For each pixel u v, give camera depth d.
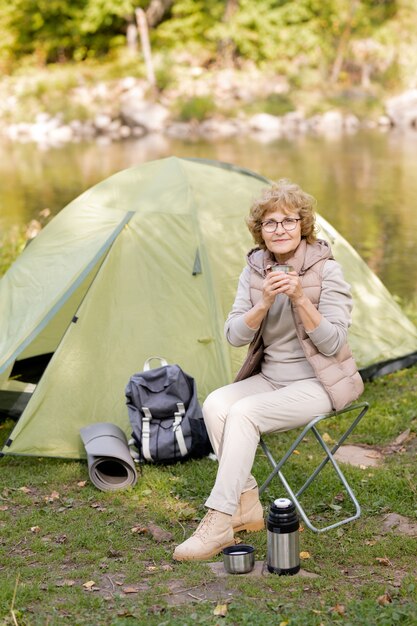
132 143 24.39
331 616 2.93
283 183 3.62
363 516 3.91
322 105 29.47
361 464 4.62
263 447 3.70
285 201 3.53
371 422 5.25
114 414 4.87
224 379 5.04
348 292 3.60
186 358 5.08
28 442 4.71
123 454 4.38
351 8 33.03
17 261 5.83
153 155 21.31
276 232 3.54
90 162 20.30
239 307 3.69
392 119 29.19
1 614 3.04
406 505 4.01
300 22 33.22
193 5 32.91
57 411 4.81
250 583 3.23
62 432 4.77
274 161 19.98
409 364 6.29
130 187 5.82
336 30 33.25
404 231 12.78
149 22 33.31
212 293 5.27
